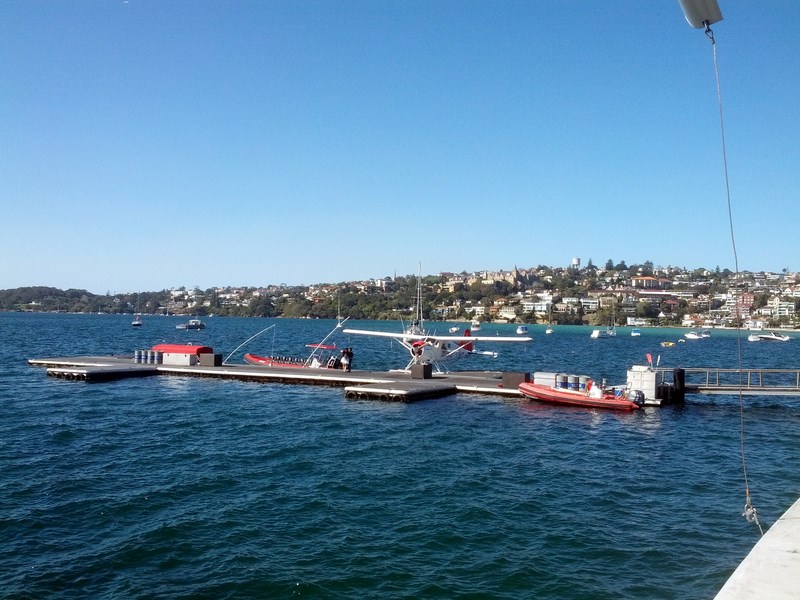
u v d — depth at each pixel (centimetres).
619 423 2803
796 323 18862
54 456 2005
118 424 2553
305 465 1950
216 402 3161
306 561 1241
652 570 1228
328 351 7975
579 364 6825
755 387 3294
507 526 1455
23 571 1174
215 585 1134
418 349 4225
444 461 2041
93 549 1279
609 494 1725
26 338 9388
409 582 1162
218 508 1532
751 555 636
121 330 13562
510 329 18662
